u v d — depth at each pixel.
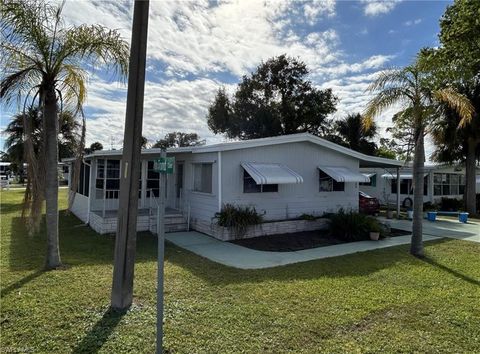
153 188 16.89
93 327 4.80
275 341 4.55
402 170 28.28
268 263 8.91
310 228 14.23
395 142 36.06
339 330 4.93
